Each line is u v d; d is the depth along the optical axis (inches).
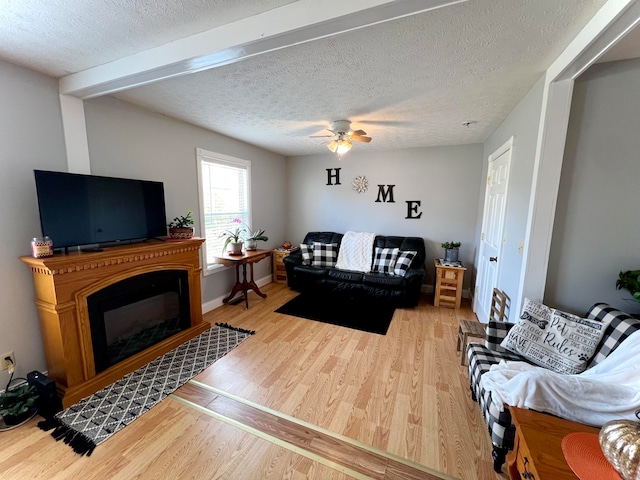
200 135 126.6
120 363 85.7
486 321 119.3
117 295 84.3
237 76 75.5
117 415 69.4
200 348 102.3
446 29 53.8
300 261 169.6
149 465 56.4
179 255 103.6
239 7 49.6
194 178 124.9
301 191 201.0
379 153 176.6
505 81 76.8
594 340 61.4
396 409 72.6
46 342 76.1
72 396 72.3
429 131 130.1
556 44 58.5
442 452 60.1
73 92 78.2
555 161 70.6
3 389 72.4
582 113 68.6
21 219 73.4
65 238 74.4
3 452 58.7
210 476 54.4
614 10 43.9
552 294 76.4
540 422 43.8
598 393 46.9
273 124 120.8
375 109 101.0
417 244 164.2
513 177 94.1
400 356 98.3
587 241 72.1
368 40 57.6
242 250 149.1
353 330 118.4
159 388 79.9
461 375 87.4
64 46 62.7
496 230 114.0
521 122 88.5
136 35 58.6
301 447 61.0
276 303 149.0
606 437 34.6
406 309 144.0
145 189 94.0
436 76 74.4
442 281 147.1
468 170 158.4
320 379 85.0
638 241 68.5
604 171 69.0
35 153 75.2
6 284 71.7
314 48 61.0
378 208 181.3
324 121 116.1
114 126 92.7
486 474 55.2
